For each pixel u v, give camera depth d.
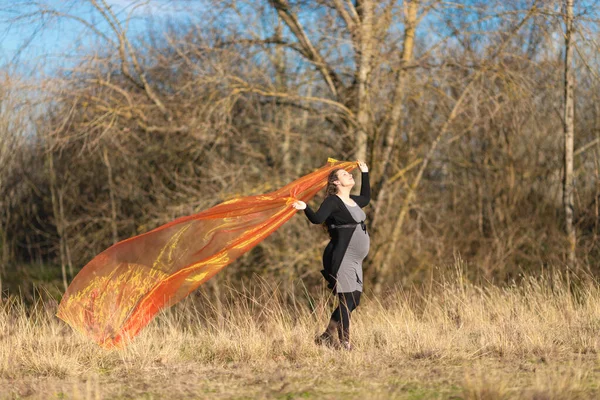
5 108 14.80
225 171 15.32
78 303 5.75
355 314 7.42
